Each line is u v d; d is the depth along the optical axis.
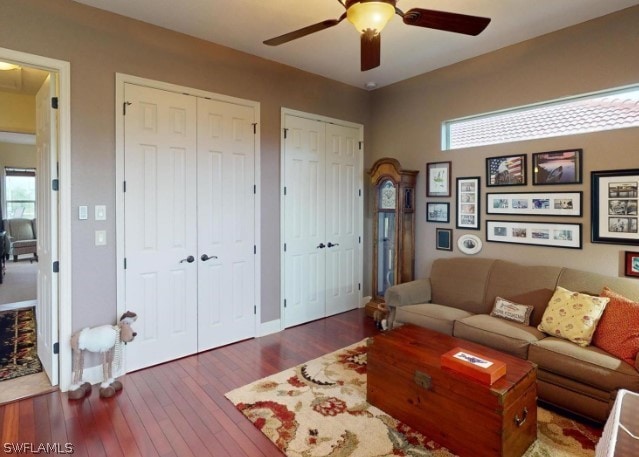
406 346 2.37
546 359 2.39
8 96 4.00
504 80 3.43
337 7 2.68
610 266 2.87
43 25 2.50
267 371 2.97
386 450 2.02
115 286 2.85
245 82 3.55
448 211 3.93
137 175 2.94
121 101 2.84
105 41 2.75
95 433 2.16
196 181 3.26
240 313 3.62
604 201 2.89
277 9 2.71
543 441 2.08
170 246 3.13
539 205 3.25
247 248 3.64
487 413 1.85
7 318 4.32
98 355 2.79
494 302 3.21
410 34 3.11
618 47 2.79
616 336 2.31
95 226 2.74
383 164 4.18
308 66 3.88
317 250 4.29
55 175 2.62
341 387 2.70
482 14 2.78
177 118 3.13
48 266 2.74
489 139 3.64
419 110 4.17
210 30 3.05
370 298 4.91
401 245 4.06
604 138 2.88
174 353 3.18
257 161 3.67
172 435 2.15
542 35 3.16
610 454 1.10
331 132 4.36
